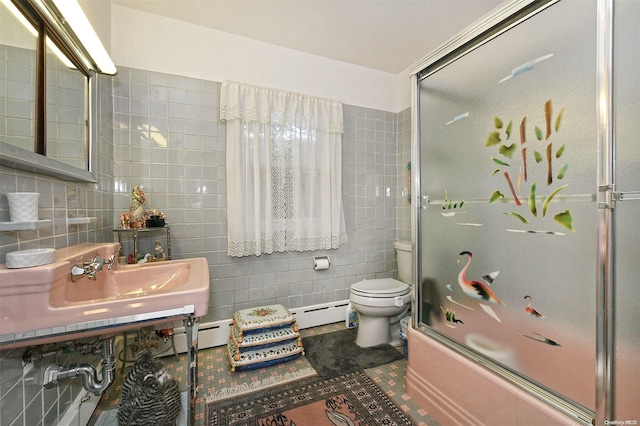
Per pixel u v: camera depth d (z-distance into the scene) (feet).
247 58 6.98
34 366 3.13
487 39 3.87
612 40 2.70
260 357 5.74
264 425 4.20
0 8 2.80
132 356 5.64
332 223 7.78
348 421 4.26
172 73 6.30
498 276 3.76
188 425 3.71
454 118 4.42
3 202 2.72
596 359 2.79
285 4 5.85
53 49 3.72
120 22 5.91
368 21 6.41
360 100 8.45
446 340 4.47
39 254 2.68
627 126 2.63
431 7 5.97
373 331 6.64
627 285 2.64
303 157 7.49
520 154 3.50
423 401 4.53
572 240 3.00
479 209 4.02
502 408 3.45
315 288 7.85
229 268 6.85
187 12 6.08
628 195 2.62
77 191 4.30
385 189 8.87
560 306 3.09
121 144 5.91
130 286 4.45
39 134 3.39
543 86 3.26
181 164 6.39
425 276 4.93
